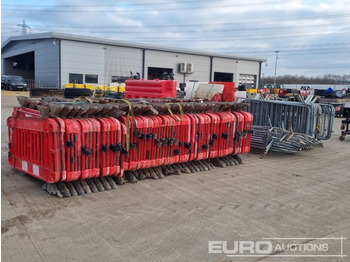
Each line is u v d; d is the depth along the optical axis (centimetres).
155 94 874
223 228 399
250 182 596
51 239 356
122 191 519
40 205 448
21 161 541
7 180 545
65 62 3491
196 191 532
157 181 579
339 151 943
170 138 588
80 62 3581
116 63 3825
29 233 367
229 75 4866
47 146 464
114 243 353
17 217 407
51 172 465
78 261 315
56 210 433
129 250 339
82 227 387
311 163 775
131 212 436
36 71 3978
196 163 669
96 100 624
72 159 473
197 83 1062
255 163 756
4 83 3666
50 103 480
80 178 494
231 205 476
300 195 534
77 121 482
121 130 526
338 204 498
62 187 485
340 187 586
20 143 538
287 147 830
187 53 4322
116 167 528
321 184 602
